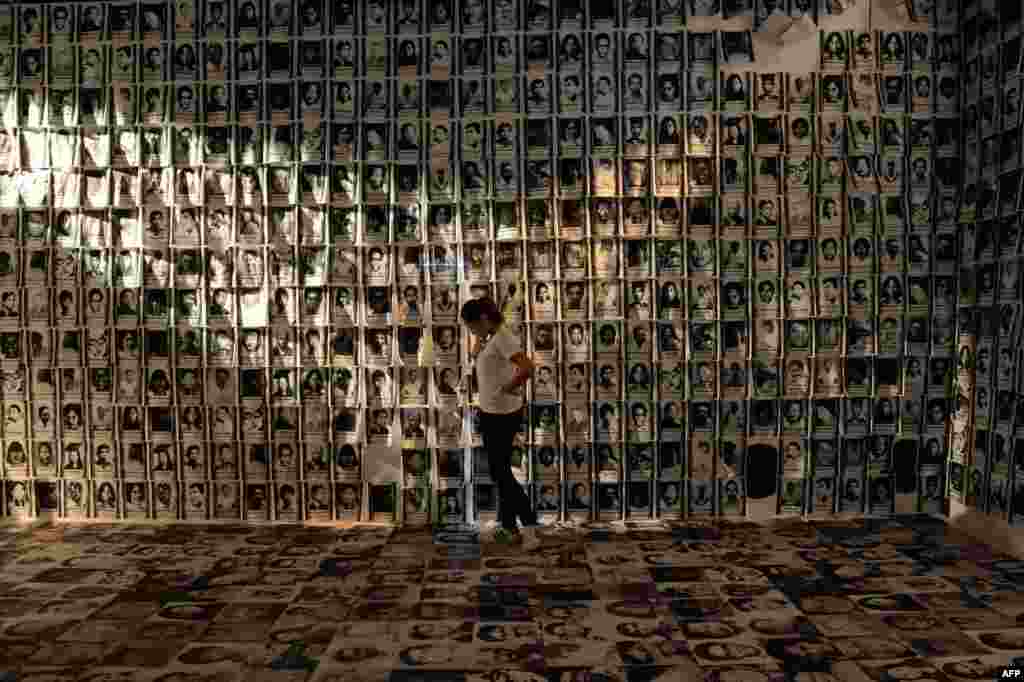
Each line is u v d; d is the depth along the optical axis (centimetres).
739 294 468
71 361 477
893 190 468
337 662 282
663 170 465
